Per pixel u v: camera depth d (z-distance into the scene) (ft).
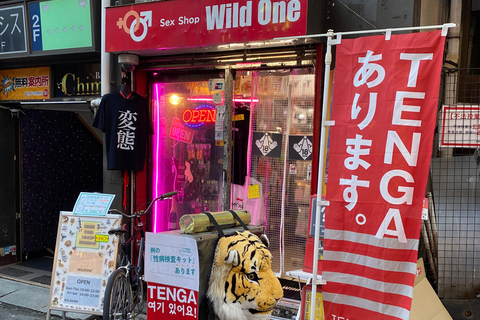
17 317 14.52
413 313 10.59
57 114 22.44
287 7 11.98
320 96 12.94
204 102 15.89
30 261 20.79
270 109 14.60
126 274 12.57
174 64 15.60
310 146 13.97
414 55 8.36
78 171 23.93
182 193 16.51
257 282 8.55
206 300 9.00
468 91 13.76
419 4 11.93
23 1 16.96
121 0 15.66
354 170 8.91
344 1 12.51
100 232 13.47
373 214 8.73
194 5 13.38
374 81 8.71
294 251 14.29
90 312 13.01
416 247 8.37
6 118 19.85
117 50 14.90
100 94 17.12
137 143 16.01
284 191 14.42
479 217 12.59
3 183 19.76
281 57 13.71
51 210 22.26
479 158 12.62
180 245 9.09
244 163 15.08
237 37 12.83
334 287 9.13
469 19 14.65
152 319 9.46
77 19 16.21
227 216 10.12
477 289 12.53
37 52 17.25
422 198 8.35
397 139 8.50
